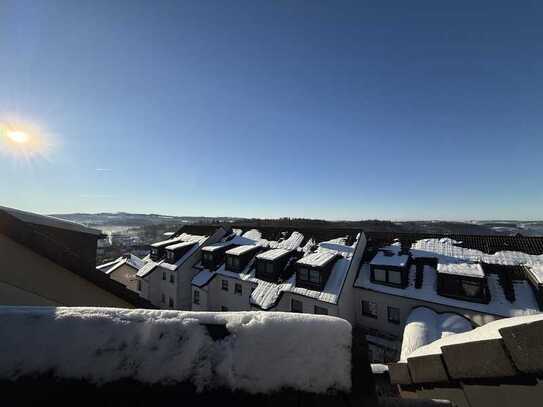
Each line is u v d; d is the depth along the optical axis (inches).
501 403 82.2
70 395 48.4
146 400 48.4
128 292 207.3
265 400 49.9
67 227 254.8
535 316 96.6
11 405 47.4
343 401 50.8
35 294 152.9
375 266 650.8
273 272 725.9
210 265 917.8
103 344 54.2
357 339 62.1
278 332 58.6
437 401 81.8
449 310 535.2
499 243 621.3
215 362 53.4
